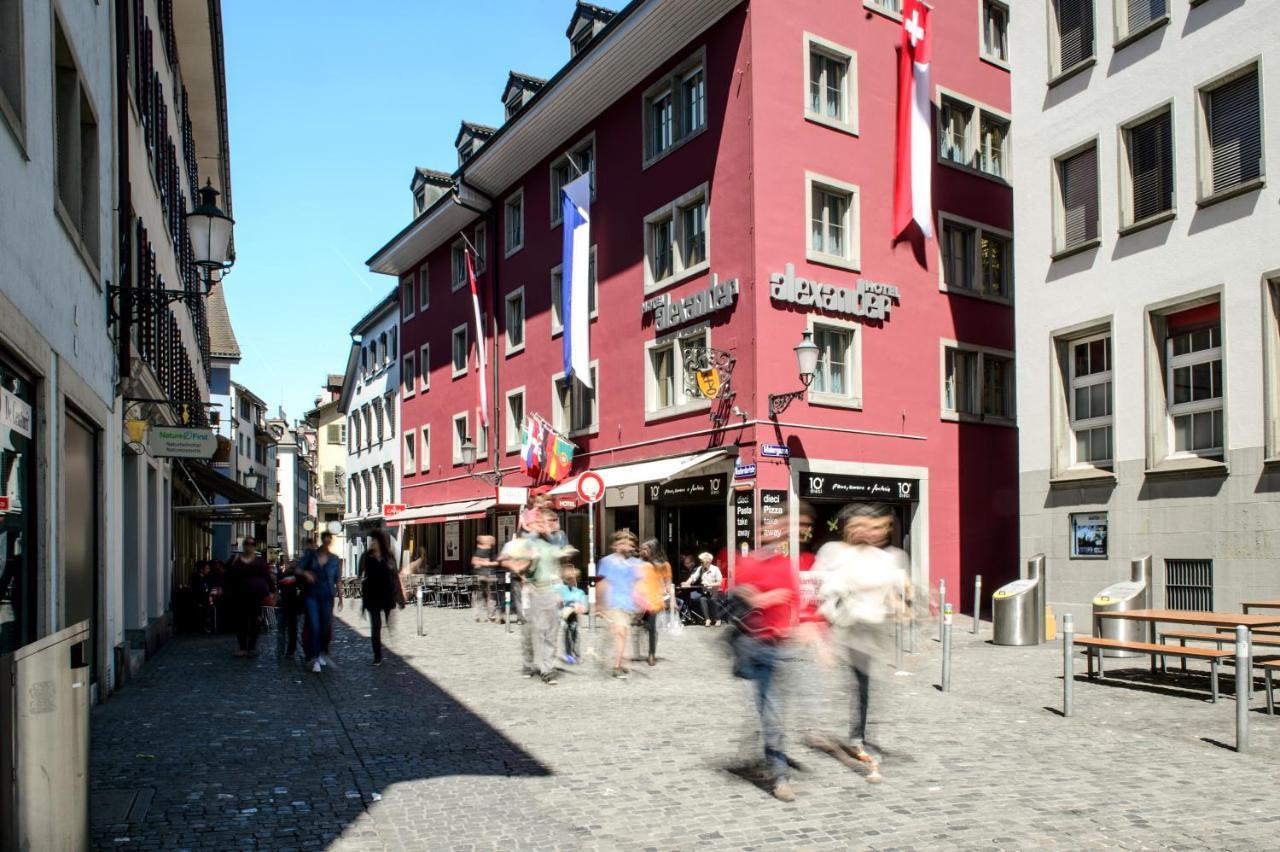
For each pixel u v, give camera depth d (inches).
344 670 551.5
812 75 900.6
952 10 1009.5
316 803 259.1
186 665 595.2
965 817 241.6
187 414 978.1
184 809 253.6
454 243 1507.1
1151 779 279.9
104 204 463.2
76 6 395.9
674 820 241.3
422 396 1632.6
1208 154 634.2
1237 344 605.9
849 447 880.9
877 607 300.0
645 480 881.5
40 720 159.6
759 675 265.6
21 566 310.5
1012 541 1002.7
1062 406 730.2
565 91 1033.5
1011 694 438.0
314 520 2938.0
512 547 491.2
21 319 289.7
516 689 464.8
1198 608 622.8
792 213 860.0
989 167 1039.6
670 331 943.7
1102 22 706.8
